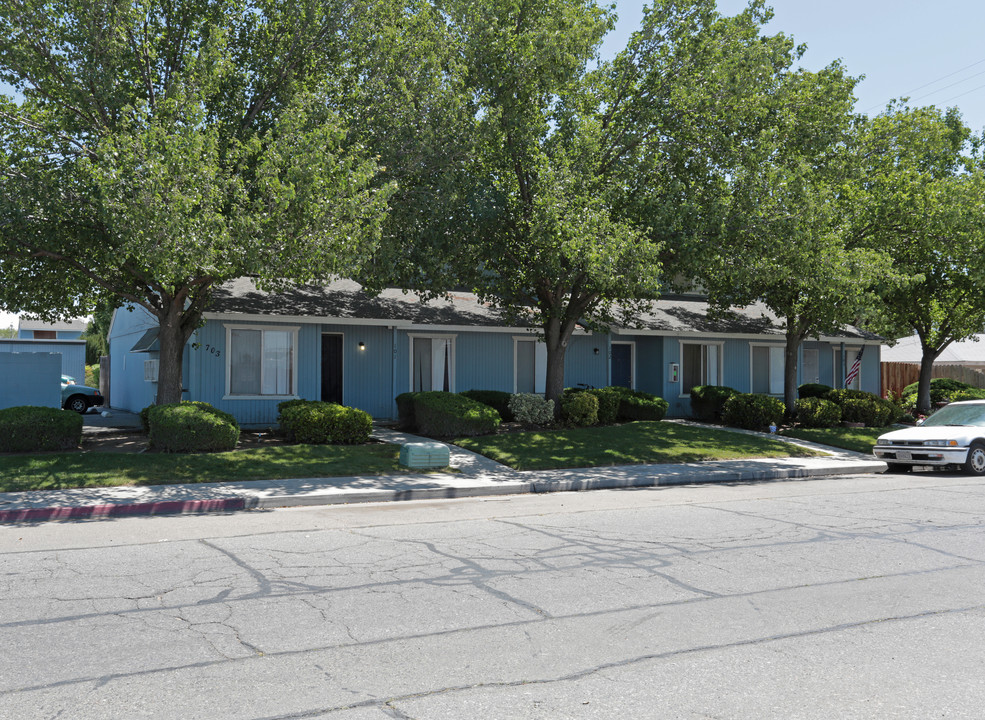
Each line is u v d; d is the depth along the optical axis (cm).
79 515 1123
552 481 1488
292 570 777
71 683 487
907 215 2338
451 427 1973
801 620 625
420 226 1786
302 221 1446
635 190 2047
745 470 1686
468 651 549
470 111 1834
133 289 1783
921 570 792
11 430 1553
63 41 1520
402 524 1050
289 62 1744
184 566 791
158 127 1354
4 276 1661
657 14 1964
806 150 2112
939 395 3519
